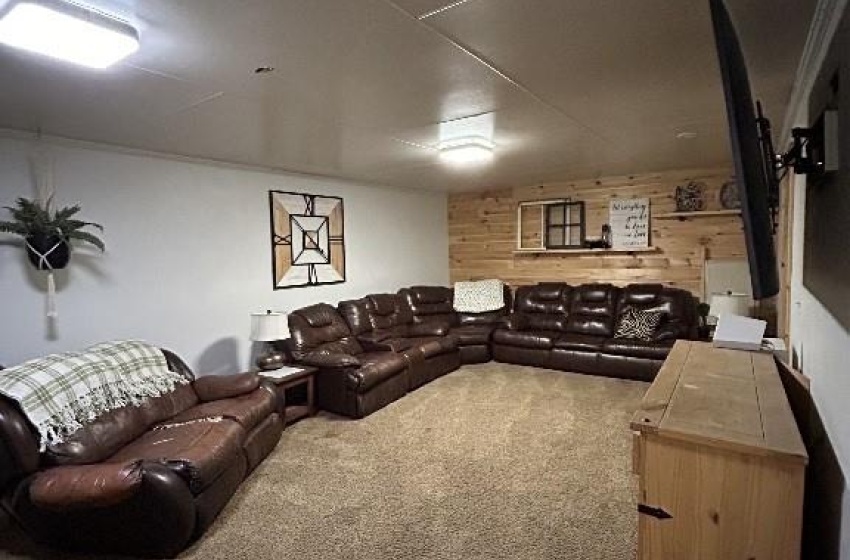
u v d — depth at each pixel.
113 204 3.45
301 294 4.91
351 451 3.26
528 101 2.62
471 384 4.80
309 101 2.55
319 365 4.04
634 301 5.40
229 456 2.55
